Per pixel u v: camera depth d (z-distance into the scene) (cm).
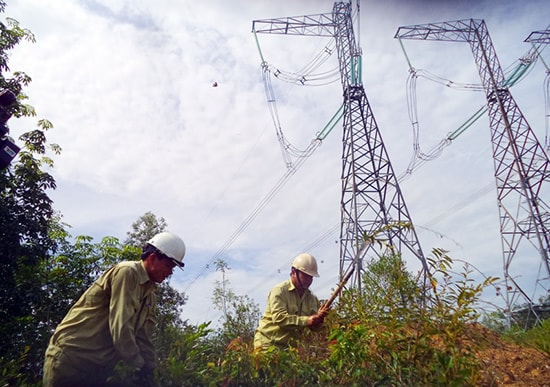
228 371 378
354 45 2242
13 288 912
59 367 353
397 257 371
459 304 314
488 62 2130
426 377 313
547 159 1845
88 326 363
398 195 1909
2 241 905
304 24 2412
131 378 346
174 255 384
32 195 979
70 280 1028
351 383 344
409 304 343
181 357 394
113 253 1114
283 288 573
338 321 401
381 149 2019
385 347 334
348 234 1855
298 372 363
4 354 814
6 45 1053
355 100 2145
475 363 322
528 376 388
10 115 484
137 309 371
